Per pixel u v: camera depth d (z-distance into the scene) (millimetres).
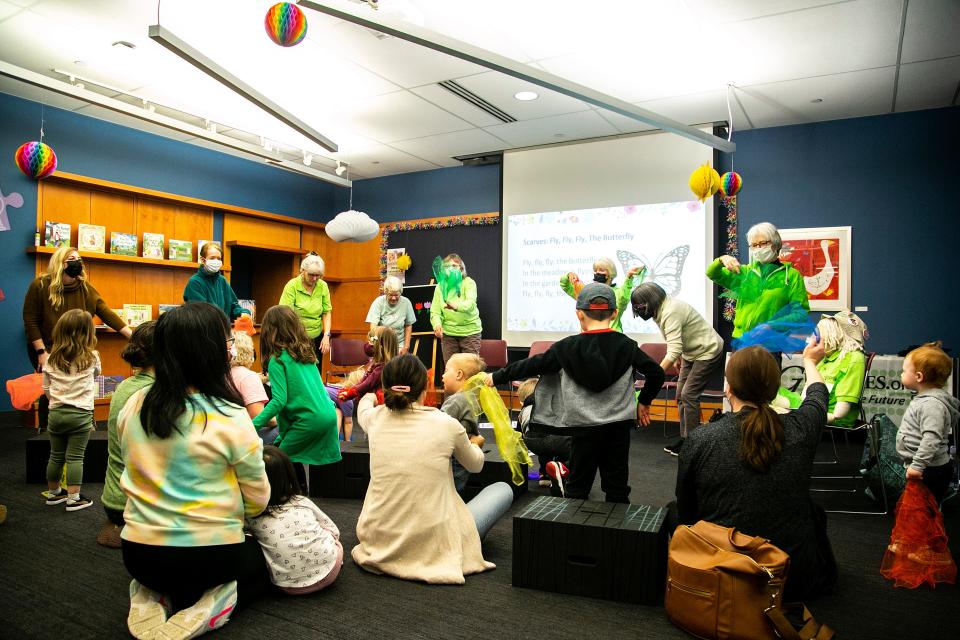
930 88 5480
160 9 4281
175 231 7227
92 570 2525
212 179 7637
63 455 3391
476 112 6316
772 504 2148
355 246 9016
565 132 7004
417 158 8039
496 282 8000
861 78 5297
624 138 7094
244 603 2186
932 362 2762
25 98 5984
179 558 1907
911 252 6000
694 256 6754
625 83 5492
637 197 7031
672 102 5934
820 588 2332
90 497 3605
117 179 6711
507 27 4516
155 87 5691
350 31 4566
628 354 2723
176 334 1934
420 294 7715
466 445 2596
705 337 4332
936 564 2502
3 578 2438
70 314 3361
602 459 2777
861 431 5863
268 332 3545
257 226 8117
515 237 7664
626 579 2279
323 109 6234
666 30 4531
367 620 2107
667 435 6016
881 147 6125
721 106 6020
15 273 5945
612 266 4160
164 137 7141
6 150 5879
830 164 6305
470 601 2270
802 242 6359
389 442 2545
